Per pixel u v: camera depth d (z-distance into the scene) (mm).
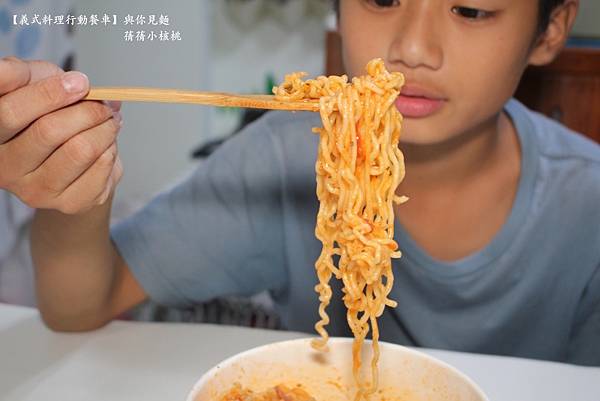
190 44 3453
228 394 927
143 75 3490
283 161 1688
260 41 3580
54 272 1269
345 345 1022
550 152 1621
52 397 1081
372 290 1009
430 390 966
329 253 1028
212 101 938
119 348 1247
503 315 1587
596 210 1568
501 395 1115
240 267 1674
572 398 1115
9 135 946
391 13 1222
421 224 1606
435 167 1514
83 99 946
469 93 1228
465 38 1181
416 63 1177
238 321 2467
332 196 1020
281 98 971
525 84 2172
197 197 1631
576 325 1697
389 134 986
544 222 1548
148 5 3396
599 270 1598
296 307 1737
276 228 1691
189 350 1246
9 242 2760
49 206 1025
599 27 2342
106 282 1359
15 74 933
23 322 1350
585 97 2135
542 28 1359
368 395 990
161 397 1091
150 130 3621
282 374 1005
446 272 1530
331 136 985
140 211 1623
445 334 1610
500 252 1529
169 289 1552
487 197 1574
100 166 990
